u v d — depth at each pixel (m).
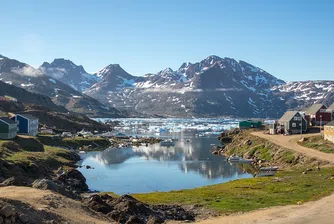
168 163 111.19
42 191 42.69
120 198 48.66
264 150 110.38
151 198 58.69
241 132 178.50
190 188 75.06
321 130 137.50
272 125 149.12
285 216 42.56
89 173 92.88
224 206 51.00
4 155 81.94
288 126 140.38
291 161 90.38
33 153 96.50
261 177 76.50
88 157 124.06
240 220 42.03
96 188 75.00
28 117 142.62
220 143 174.38
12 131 112.50
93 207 44.09
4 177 62.75
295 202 50.06
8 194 39.06
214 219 44.03
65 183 70.56
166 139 195.50
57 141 145.75
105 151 142.88
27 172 71.44
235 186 67.50
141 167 103.56
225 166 104.25
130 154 133.62
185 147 157.75
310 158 85.31
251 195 57.47
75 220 35.75
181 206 52.81
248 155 114.94
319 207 45.78
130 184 79.62
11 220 29.11
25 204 34.41
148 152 140.00
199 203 54.06
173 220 44.75
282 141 115.31
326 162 80.00
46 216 33.69
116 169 99.88
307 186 60.25
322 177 66.81
